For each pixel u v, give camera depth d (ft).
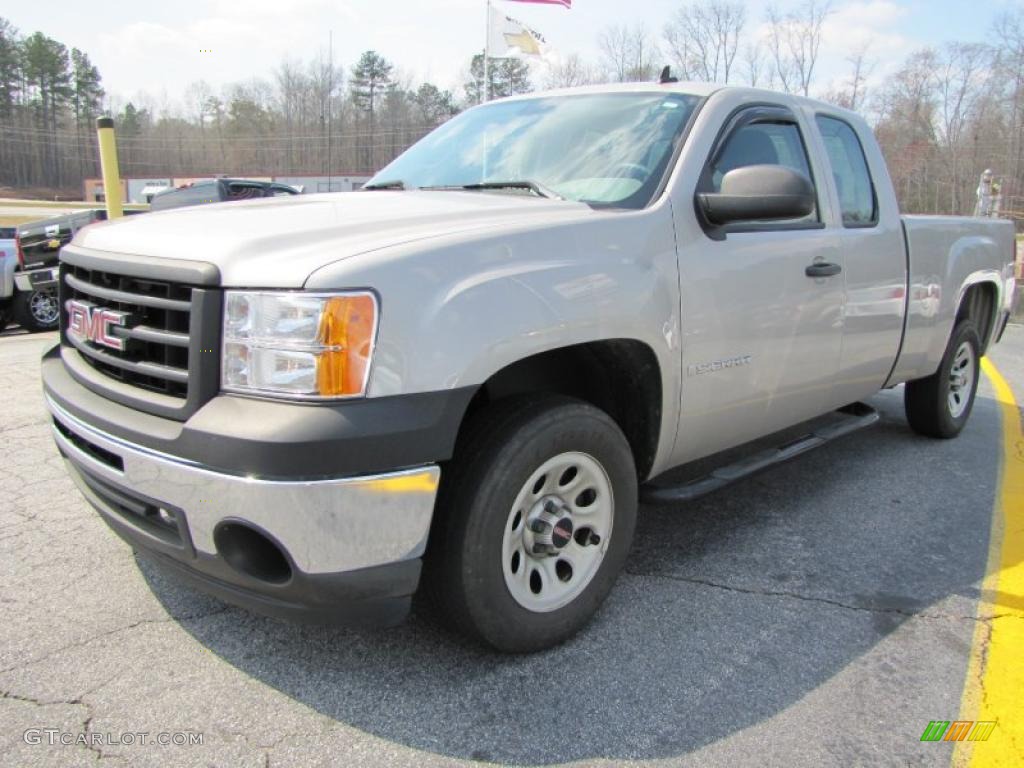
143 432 7.50
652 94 11.80
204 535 7.35
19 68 236.22
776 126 12.20
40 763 7.06
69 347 10.00
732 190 9.89
